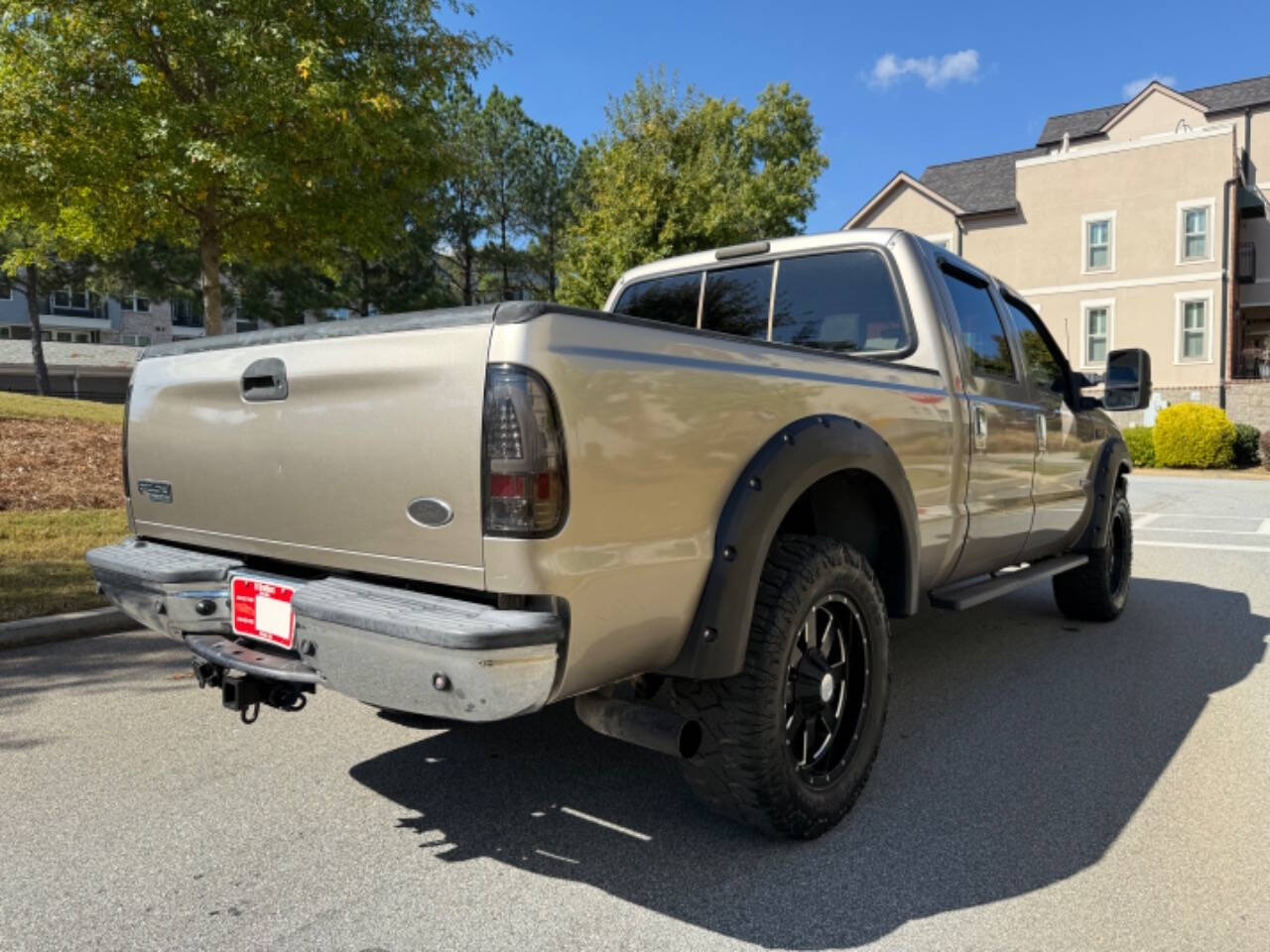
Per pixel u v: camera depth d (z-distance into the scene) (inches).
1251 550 357.7
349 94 407.8
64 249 514.3
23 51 381.4
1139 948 89.2
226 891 99.7
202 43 395.5
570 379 85.0
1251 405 1005.2
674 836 112.8
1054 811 120.0
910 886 100.7
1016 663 193.5
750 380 104.7
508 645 80.7
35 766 134.6
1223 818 118.0
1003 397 167.0
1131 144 1061.1
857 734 116.6
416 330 89.7
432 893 99.0
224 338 111.7
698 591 98.3
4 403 551.8
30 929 92.0
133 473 129.0
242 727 151.3
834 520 129.6
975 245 1159.6
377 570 94.6
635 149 764.6
